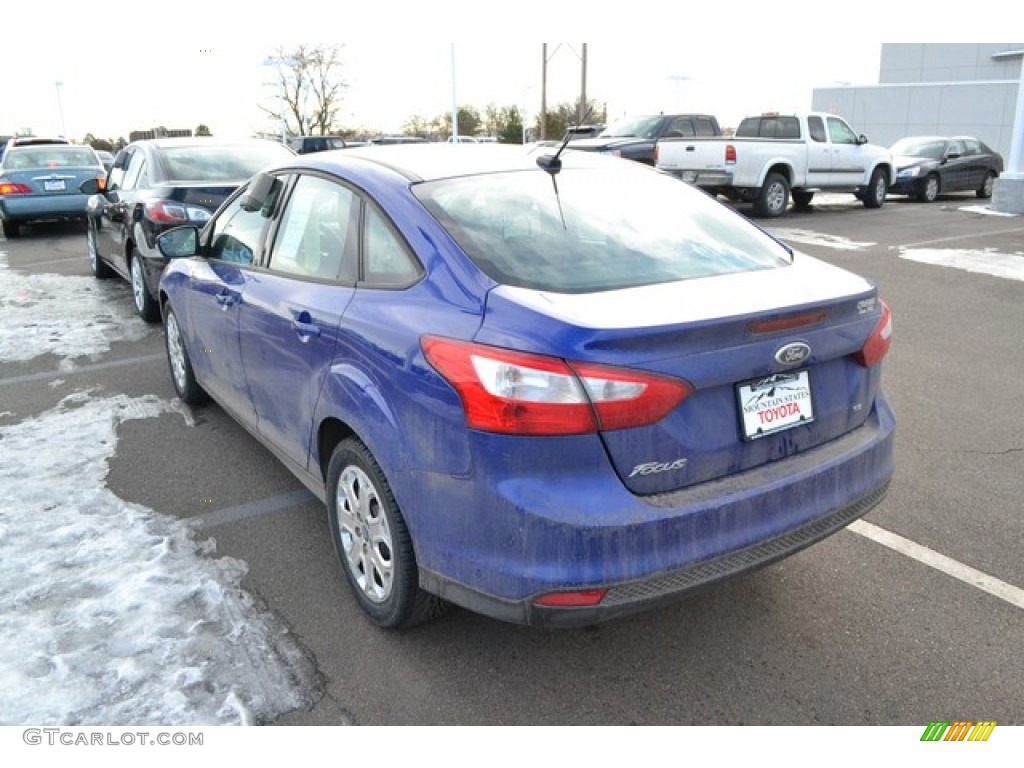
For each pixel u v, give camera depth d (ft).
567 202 10.68
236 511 13.52
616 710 9.04
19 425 17.47
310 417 10.97
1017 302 28.02
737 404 8.61
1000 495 13.94
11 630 10.20
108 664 9.61
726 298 8.77
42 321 26.91
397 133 203.00
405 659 9.82
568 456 7.83
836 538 12.59
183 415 17.93
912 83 109.09
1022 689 9.28
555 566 7.87
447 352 8.36
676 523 8.05
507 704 9.13
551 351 7.76
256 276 12.83
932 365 21.31
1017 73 109.70
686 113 60.23
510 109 177.68
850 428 9.93
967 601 10.92
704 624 10.53
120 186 29.63
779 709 9.02
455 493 8.41
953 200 70.64
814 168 55.47
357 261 10.46
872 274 33.14
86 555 12.02
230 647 9.98
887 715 8.92
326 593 11.17
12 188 48.47
